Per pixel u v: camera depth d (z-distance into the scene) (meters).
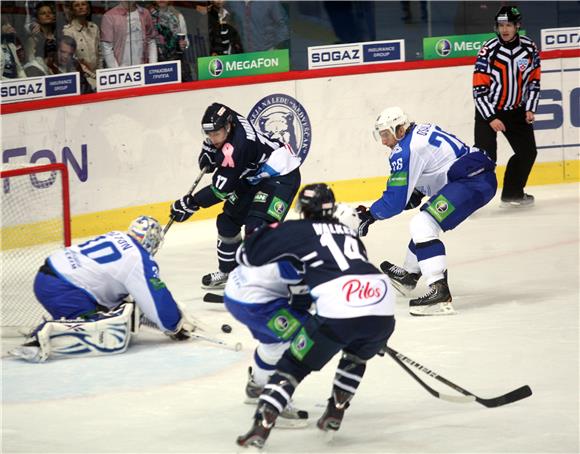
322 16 25.73
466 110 23.70
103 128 20.53
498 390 10.78
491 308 14.52
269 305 9.62
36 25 20.89
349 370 9.18
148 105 21.00
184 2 22.36
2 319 13.75
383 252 18.47
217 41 22.69
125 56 21.88
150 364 12.08
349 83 22.97
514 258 17.62
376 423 9.86
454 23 26.45
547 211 21.53
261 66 22.56
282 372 8.87
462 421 9.81
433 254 14.23
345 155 23.12
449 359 12.04
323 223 9.12
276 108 22.48
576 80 24.23
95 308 12.66
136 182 21.03
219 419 10.05
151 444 9.34
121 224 20.91
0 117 19.30
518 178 21.81
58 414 10.30
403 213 22.09
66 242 15.02
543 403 10.28
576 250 18.03
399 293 15.80
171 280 17.02
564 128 24.38
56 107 19.94
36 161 19.78
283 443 9.34
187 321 13.04
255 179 15.02
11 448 9.27
